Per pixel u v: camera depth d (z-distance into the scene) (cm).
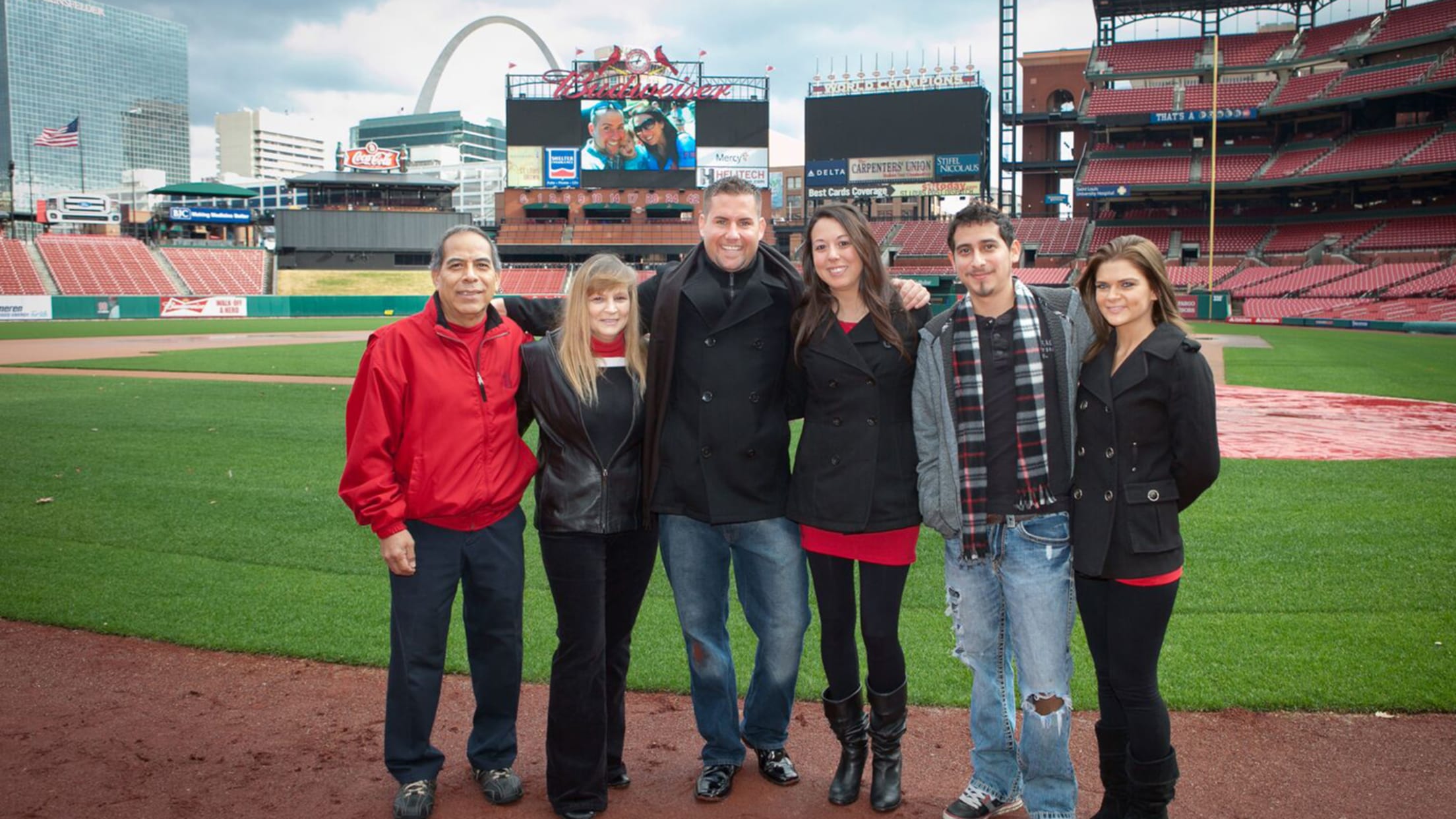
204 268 5778
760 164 5975
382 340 341
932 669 473
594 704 334
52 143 5834
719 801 349
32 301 4722
